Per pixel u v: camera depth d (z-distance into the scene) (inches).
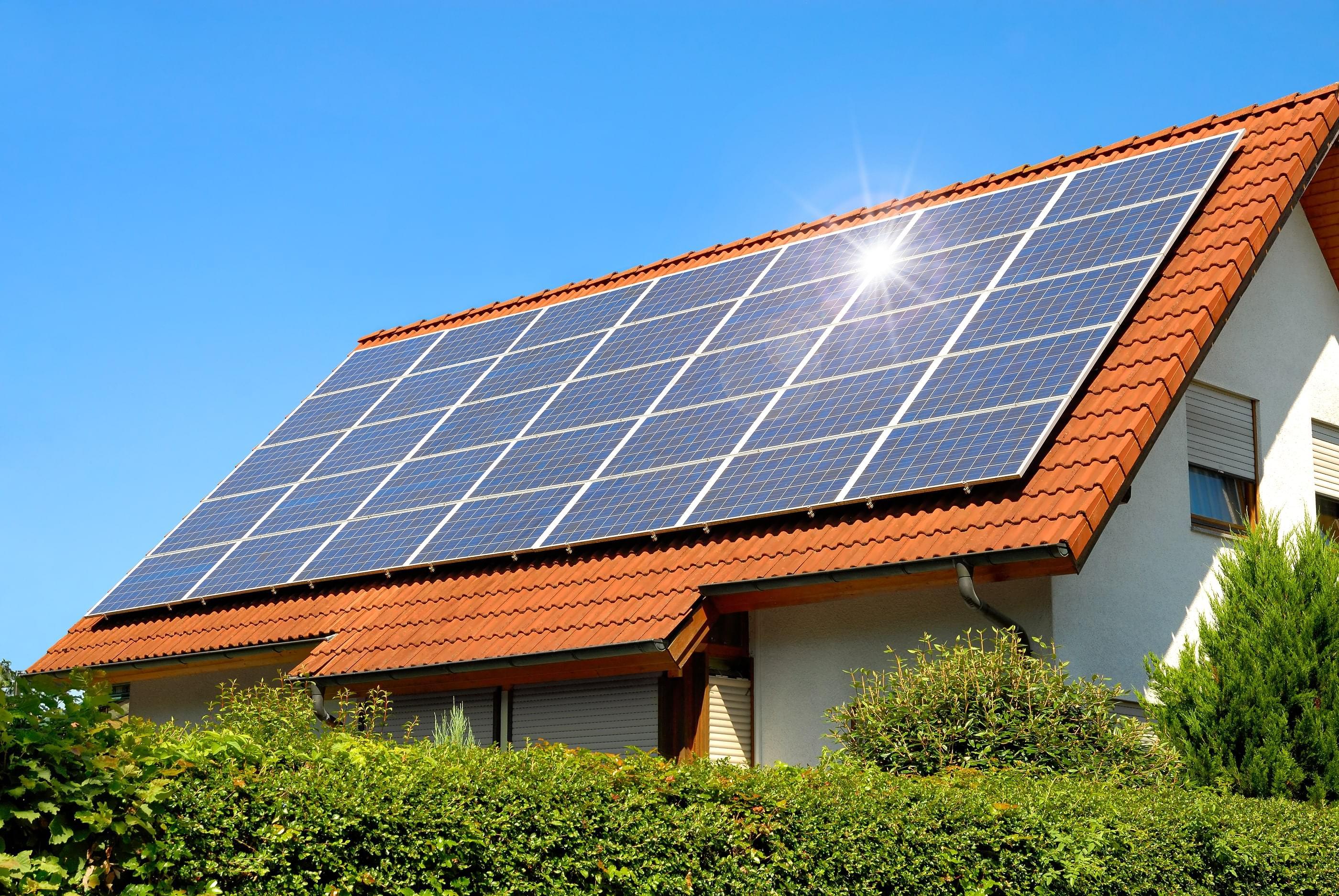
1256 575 552.4
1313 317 739.4
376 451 782.5
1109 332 556.4
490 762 330.0
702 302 759.1
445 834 305.3
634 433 660.1
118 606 776.3
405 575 667.4
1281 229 633.0
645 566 585.3
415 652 604.1
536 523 632.4
